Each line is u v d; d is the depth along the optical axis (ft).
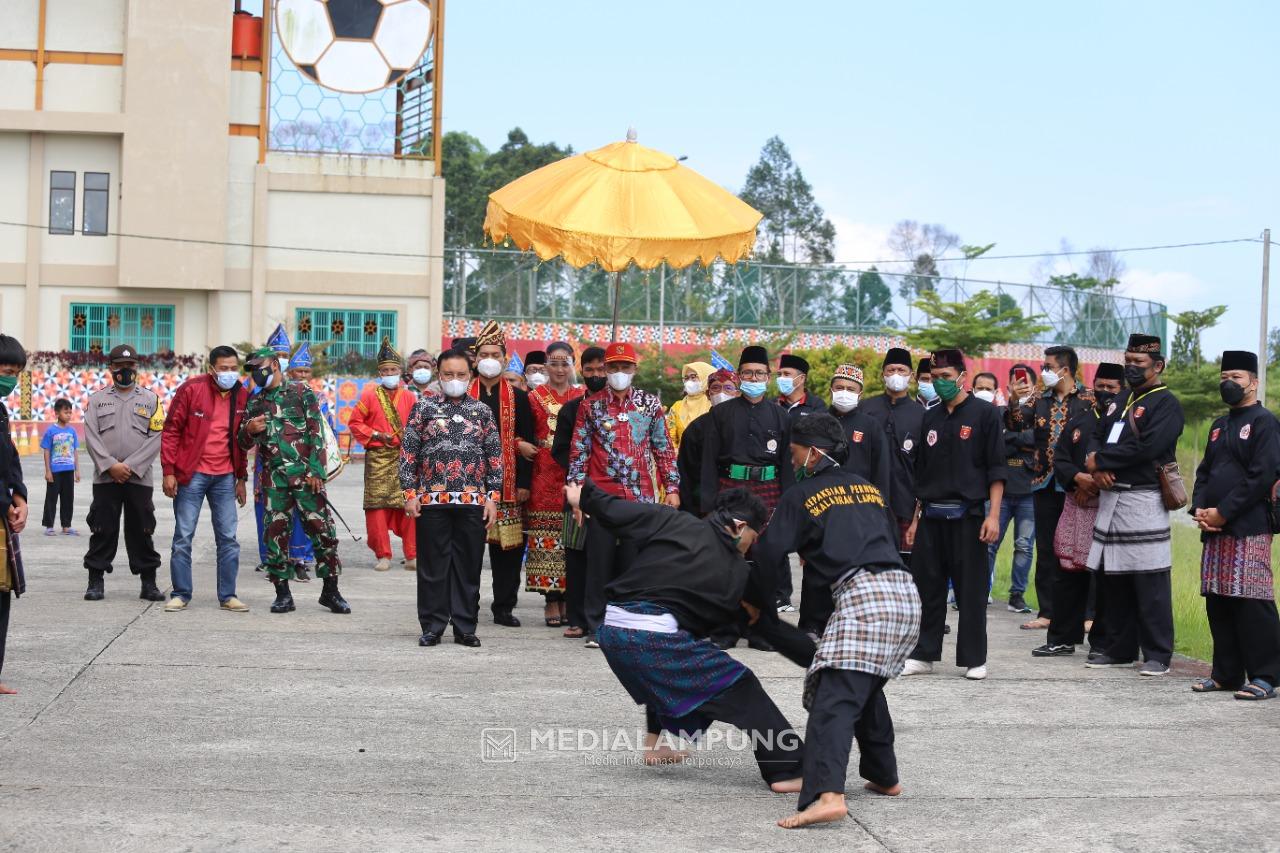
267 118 114.11
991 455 29.40
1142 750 23.70
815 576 20.24
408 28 114.83
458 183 214.28
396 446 45.62
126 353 36.27
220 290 114.42
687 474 33.55
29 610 34.65
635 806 19.88
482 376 34.81
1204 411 152.05
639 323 139.95
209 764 21.44
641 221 33.63
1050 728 25.23
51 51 112.47
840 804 18.62
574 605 33.40
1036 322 154.81
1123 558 30.58
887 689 28.53
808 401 35.78
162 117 112.27
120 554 47.52
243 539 52.95
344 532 58.39
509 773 21.47
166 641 31.12
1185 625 37.76
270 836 17.98
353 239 115.14
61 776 20.51
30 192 113.09
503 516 34.55
